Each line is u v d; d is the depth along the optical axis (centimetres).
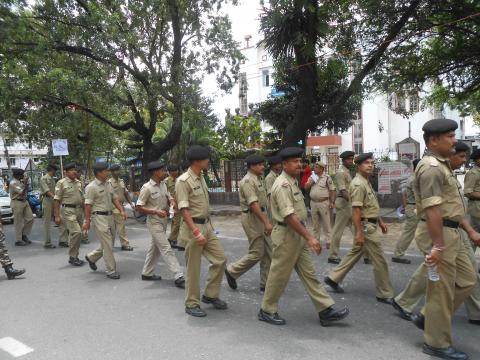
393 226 1024
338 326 432
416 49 1111
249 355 370
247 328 434
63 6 1245
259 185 564
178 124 1531
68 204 777
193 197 482
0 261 671
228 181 1670
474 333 405
